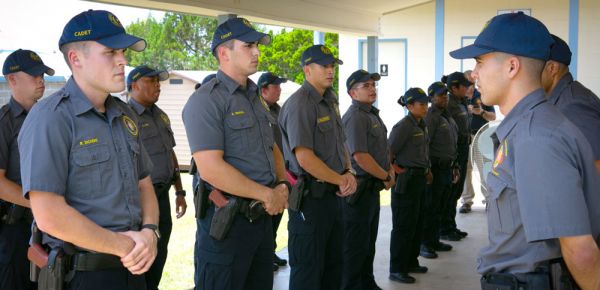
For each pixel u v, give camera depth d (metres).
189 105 2.88
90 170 2.14
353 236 4.28
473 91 7.57
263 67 21.84
